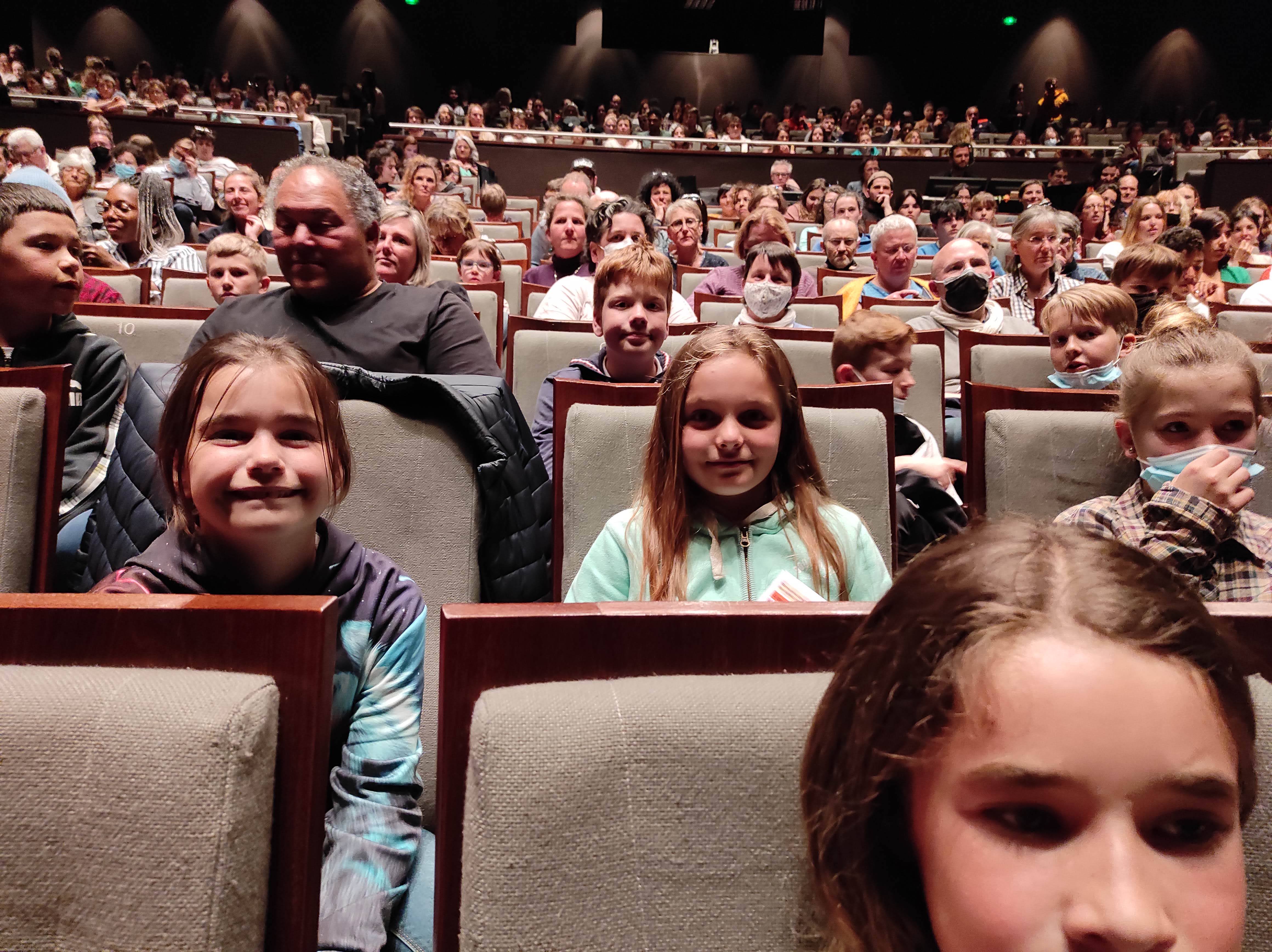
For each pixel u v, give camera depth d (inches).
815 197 426.6
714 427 57.9
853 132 717.9
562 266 215.5
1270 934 24.4
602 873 24.4
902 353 98.9
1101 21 839.1
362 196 89.6
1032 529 22.8
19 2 767.1
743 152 551.5
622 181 547.2
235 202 268.8
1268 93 821.9
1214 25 819.4
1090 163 567.5
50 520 59.9
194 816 24.0
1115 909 18.1
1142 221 257.3
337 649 43.1
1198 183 459.2
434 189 316.5
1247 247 289.9
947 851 19.9
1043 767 18.8
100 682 25.4
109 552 59.5
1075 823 19.1
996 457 80.4
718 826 25.1
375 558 46.4
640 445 71.1
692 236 257.3
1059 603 20.3
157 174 210.8
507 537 63.5
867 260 275.0
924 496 82.5
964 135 575.5
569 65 870.4
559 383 73.5
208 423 40.9
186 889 23.9
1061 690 19.1
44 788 24.3
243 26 809.5
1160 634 19.6
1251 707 21.0
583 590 60.5
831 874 23.1
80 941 24.1
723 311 170.9
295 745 26.8
